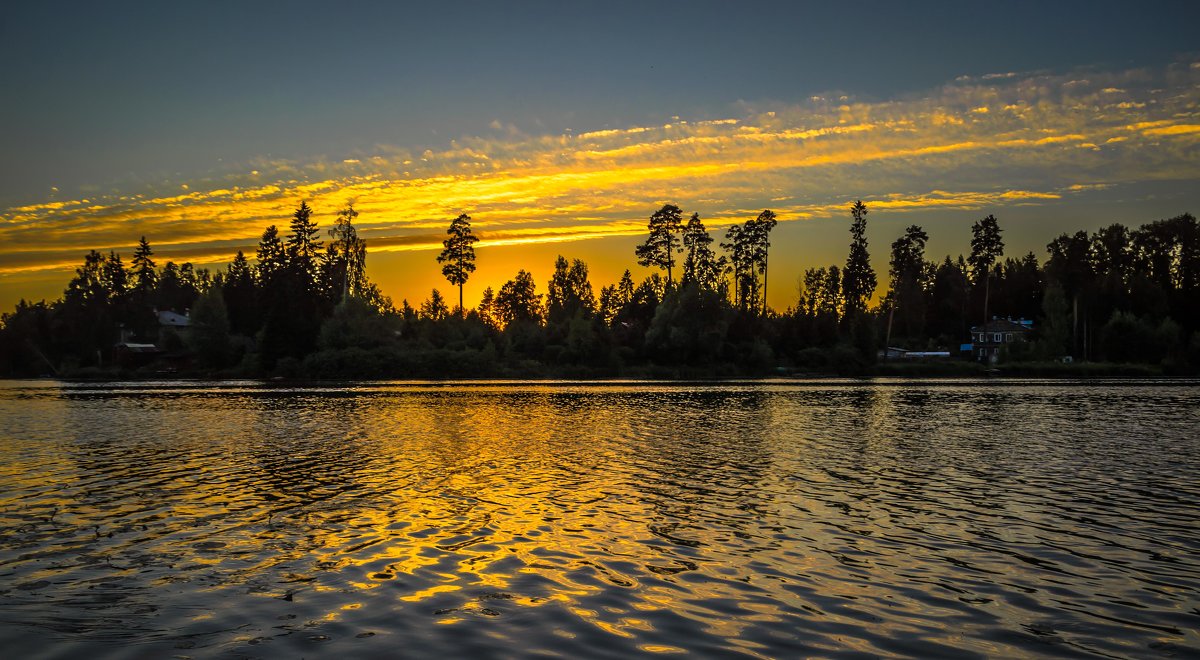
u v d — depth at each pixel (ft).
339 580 50.96
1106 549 59.31
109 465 103.40
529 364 414.00
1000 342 570.87
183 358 466.29
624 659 37.88
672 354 432.66
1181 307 523.29
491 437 137.49
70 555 57.41
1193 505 76.33
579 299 629.10
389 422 167.12
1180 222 584.40
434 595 47.80
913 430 149.69
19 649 39.32
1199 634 41.70
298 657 38.24
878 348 442.09
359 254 517.55
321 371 392.68
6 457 111.45
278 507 75.05
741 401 234.38
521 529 65.62
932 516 70.90
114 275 617.21
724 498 79.61
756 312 537.65
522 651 38.83
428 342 436.76
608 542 61.16
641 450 119.14
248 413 192.13
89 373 453.58
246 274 550.36
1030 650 39.47
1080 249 636.07
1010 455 113.39
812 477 93.45
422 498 79.77
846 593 48.42
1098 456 112.06
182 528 66.18
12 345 502.38
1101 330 472.85
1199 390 288.10
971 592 48.70
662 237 541.75
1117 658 38.55
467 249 504.84
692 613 44.60
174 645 39.88
